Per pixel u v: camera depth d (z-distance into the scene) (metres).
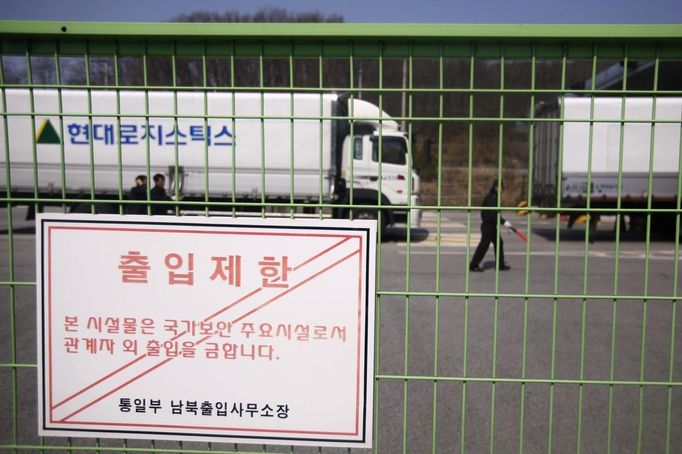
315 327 2.09
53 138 12.23
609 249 13.73
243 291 2.10
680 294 8.31
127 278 2.12
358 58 2.06
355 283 2.08
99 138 12.23
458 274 9.95
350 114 2.08
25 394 4.18
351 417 2.11
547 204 15.34
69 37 2.08
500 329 6.21
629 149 13.98
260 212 2.11
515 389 4.45
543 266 11.00
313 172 12.50
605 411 4.05
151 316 2.12
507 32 1.99
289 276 2.09
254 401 2.12
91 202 2.12
